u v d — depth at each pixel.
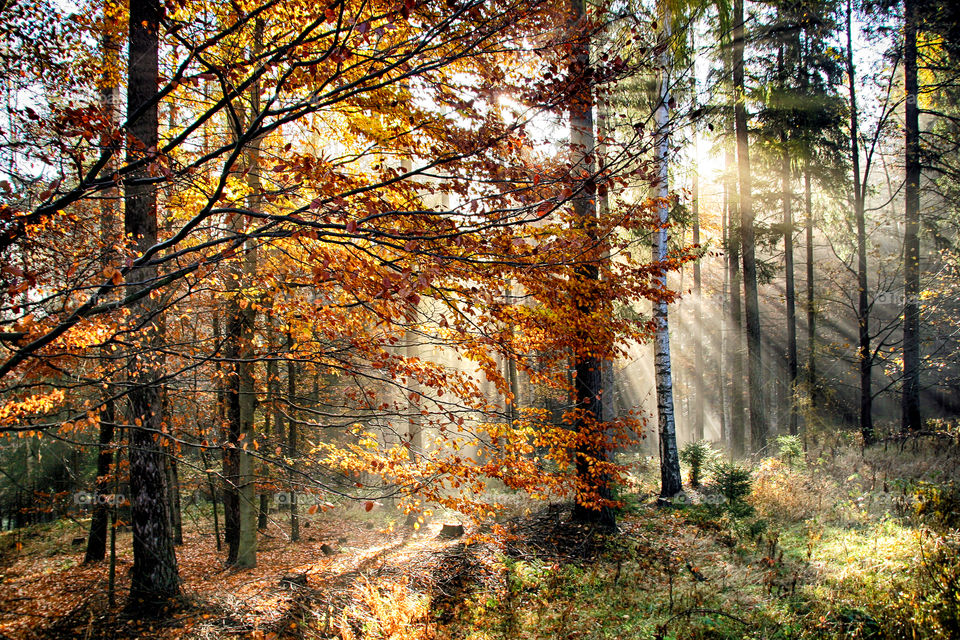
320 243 4.12
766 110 14.76
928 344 15.91
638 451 23.88
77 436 6.86
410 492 4.93
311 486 5.21
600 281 5.91
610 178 3.28
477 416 6.28
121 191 4.43
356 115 5.15
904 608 5.38
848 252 19.70
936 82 15.23
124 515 8.98
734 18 13.06
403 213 3.04
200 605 6.89
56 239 4.47
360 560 9.36
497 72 3.73
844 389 23.98
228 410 10.03
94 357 3.88
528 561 8.21
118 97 5.62
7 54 4.55
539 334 5.70
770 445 14.65
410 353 9.84
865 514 8.39
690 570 7.44
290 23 3.83
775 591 6.53
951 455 10.77
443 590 7.38
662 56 6.62
